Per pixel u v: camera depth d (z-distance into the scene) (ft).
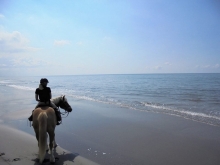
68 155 20.42
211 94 73.72
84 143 24.38
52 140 17.88
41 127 16.03
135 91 92.68
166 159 19.89
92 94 82.94
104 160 19.43
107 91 96.17
